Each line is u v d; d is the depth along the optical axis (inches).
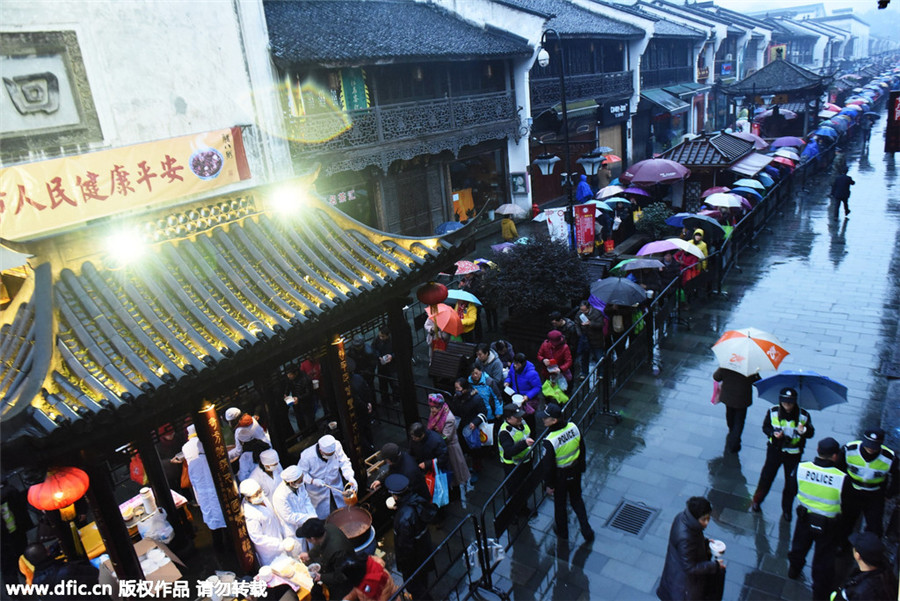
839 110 1588.3
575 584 273.7
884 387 409.1
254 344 248.8
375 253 322.3
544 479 287.1
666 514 312.2
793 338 494.3
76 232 244.7
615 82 1218.6
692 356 484.4
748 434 375.9
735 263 684.1
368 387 414.6
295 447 386.6
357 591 233.6
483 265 585.6
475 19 924.0
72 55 474.0
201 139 483.2
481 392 375.2
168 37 526.0
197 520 349.7
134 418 219.0
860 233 761.6
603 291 454.0
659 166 808.9
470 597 273.0
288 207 320.8
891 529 272.2
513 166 992.9
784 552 278.8
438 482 324.5
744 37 2009.1
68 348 218.7
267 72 597.6
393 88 776.9
